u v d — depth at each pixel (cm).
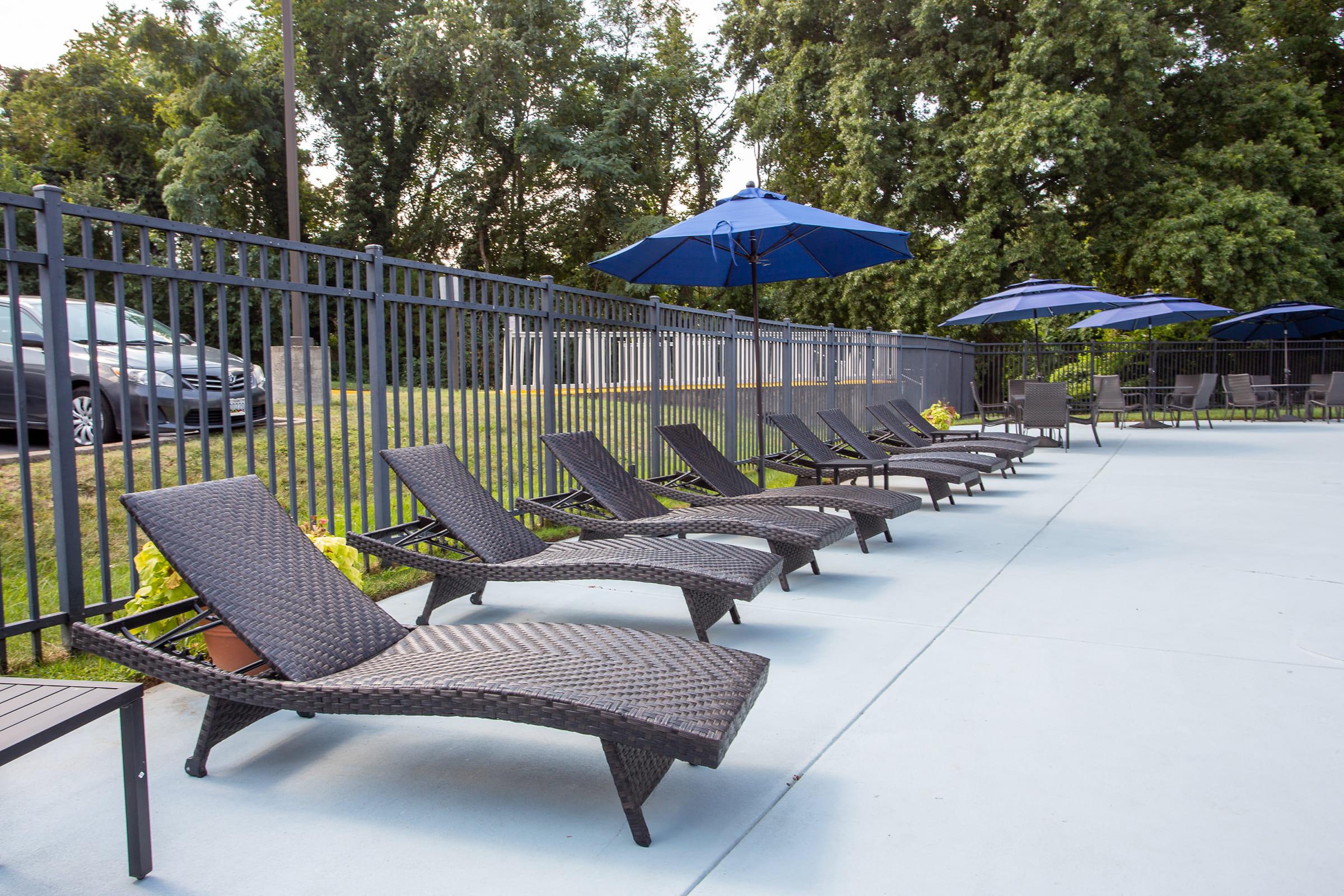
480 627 315
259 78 2808
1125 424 1894
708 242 779
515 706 232
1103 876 220
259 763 284
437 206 3328
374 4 3139
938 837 238
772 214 650
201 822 246
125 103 2797
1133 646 403
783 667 374
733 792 264
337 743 300
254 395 779
